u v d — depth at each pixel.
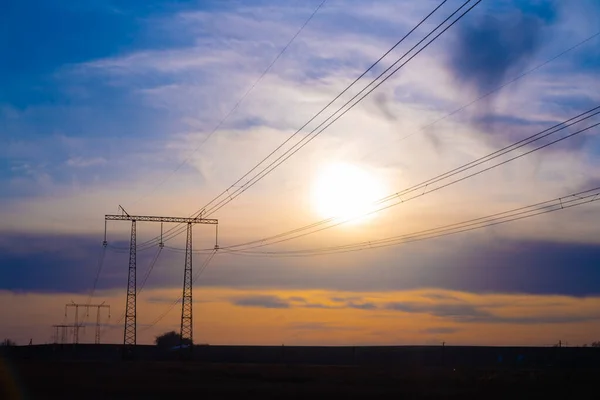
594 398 53.91
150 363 101.88
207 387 59.62
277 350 139.62
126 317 102.81
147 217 95.88
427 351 123.69
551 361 113.56
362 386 63.22
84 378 68.25
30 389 56.44
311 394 54.44
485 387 61.72
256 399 50.19
